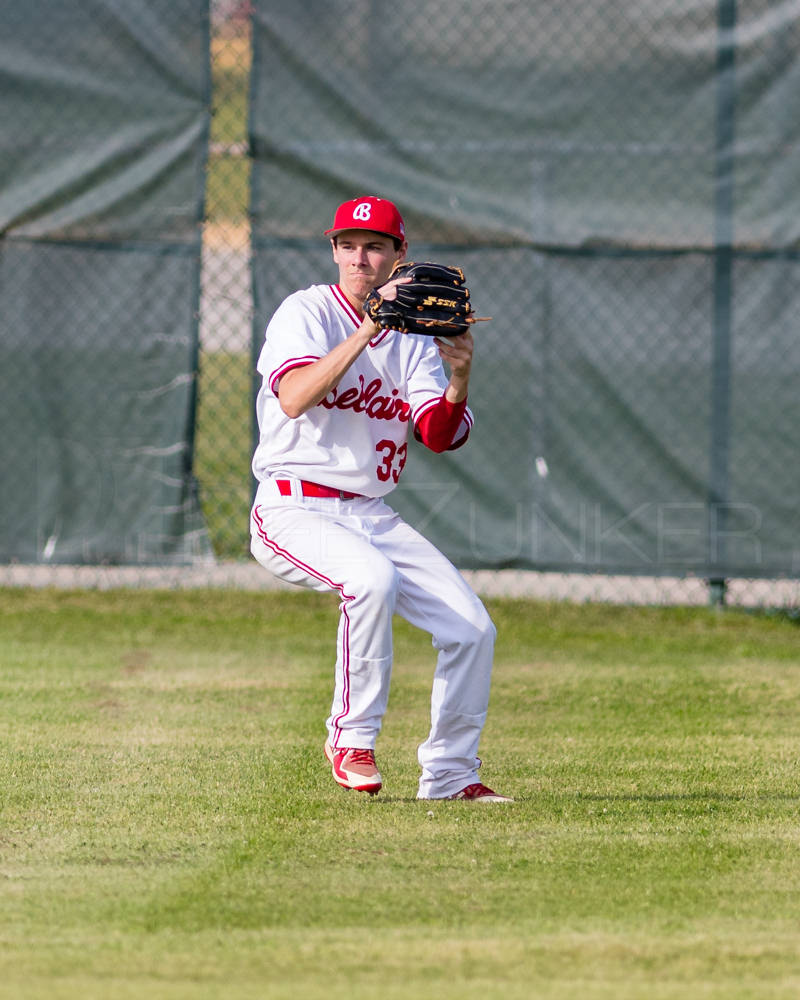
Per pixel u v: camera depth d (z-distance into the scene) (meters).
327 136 23.84
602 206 23.53
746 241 23.28
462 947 9.76
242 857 11.78
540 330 23.70
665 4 23.23
